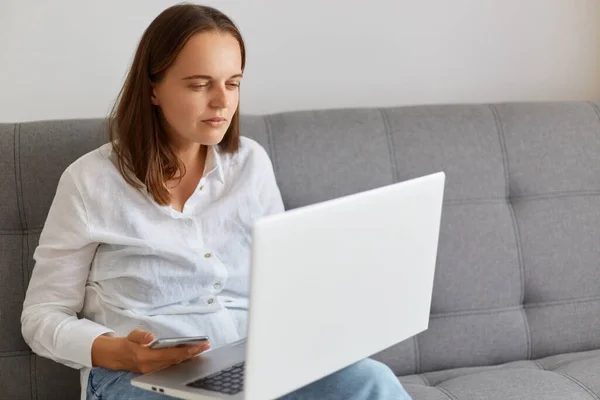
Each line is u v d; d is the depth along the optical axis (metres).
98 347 1.59
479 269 2.20
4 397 1.90
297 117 2.19
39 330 1.67
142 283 1.72
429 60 2.63
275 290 1.24
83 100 2.35
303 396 1.50
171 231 1.76
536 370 2.03
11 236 1.95
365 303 1.41
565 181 2.29
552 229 2.26
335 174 2.14
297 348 1.31
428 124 2.25
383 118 2.24
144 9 2.36
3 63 2.28
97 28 2.33
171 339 1.43
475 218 2.21
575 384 1.93
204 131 1.68
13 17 2.26
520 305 2.24
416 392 1.93
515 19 2.69
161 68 1.67
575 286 2.26
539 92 2.75
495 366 2.16
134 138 1.72
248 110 2.50
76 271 1.72
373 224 1.38
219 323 1.75
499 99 2.72
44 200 1.95
